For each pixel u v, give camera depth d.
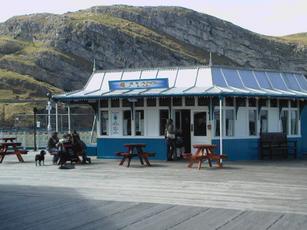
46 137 37.38
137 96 24.00
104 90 26.67
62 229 9.79
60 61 151.00
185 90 23.62
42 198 13.44
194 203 12.27
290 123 26.89
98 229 9.73
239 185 15.38
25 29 172.25
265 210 11.25
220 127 22.45
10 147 31.30
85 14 195.25
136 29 193.12
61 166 21.59
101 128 26.59
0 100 112.38
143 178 17.47
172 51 192.75
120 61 175.88
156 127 25.05
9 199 13.32
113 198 13.23
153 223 10.12
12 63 141.50
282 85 27.09
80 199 13.17
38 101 112.25
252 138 25.03
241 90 23.81
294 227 9.55
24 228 9.94
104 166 22.12
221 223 9.99
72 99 25.72
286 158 25.67
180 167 21.23
